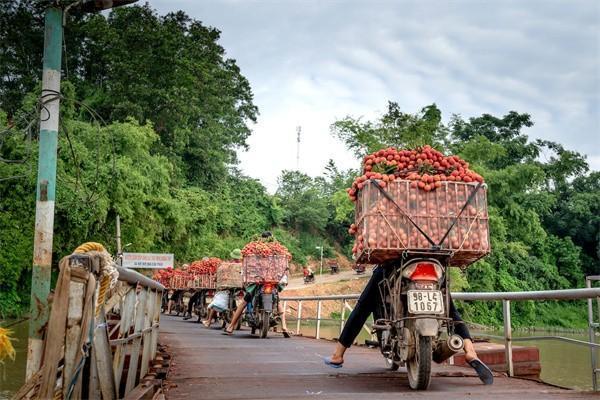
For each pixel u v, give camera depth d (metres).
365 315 5.54
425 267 4.65
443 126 32.25
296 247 56.81
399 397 4.26
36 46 29.08
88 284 2.52
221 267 13.77
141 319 4.58
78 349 2.50
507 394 4.41
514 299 5.52
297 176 65.44
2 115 18.66
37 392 2.41
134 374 4.30
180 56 40.69
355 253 4.92
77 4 4.05
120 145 26.03
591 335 4.89
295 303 40.47
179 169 37.59
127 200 23.09
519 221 36.00
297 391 4.70
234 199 53.25
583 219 51.88
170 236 29.77
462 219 4.73
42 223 3.55
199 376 5.57
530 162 47.16
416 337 4.61
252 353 7.99
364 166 4.93
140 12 39.31
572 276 48.31
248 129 54.09
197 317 19.67
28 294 22.02
